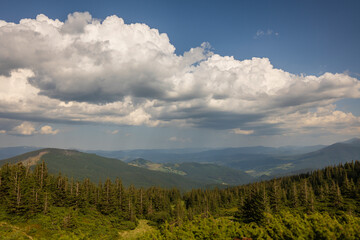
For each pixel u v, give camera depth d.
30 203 72.00
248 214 81.25
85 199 98.75
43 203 77.81
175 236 33.31
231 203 150.88
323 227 25.86
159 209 129.38
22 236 56.44
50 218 70.94
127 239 75.00
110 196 106.12
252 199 83.62
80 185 103.31
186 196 180.50
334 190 108.25
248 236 29.62
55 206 84.75
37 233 60.88
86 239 61.56
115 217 97.81
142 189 135.38
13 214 66.81
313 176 177.38
